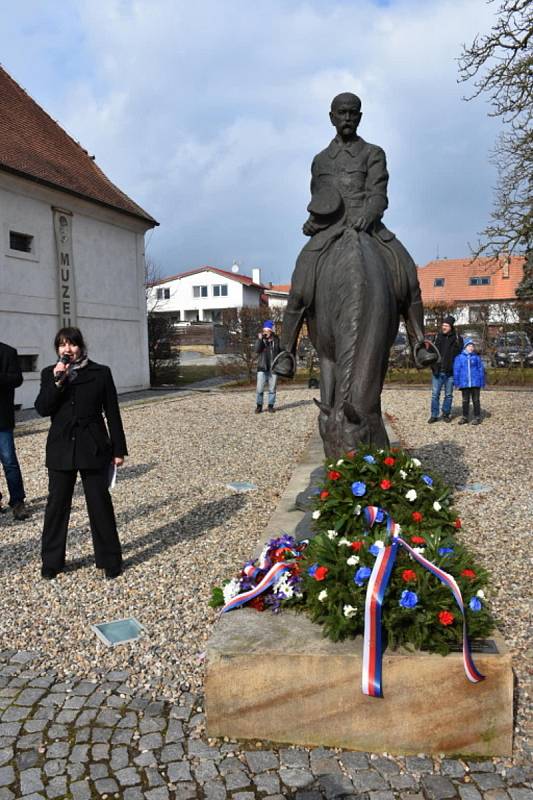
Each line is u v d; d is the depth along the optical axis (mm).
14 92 18703
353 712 2566
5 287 14523
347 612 2635
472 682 2496
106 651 3469
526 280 22328
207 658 2645
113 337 18844
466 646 2480
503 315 19938
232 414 13398
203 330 47844
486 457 8141
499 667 2490
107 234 18406
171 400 16391
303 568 3020
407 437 9977
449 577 2672
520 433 10094
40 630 3758
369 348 3783
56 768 2516
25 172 14641
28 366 15531
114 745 2650
